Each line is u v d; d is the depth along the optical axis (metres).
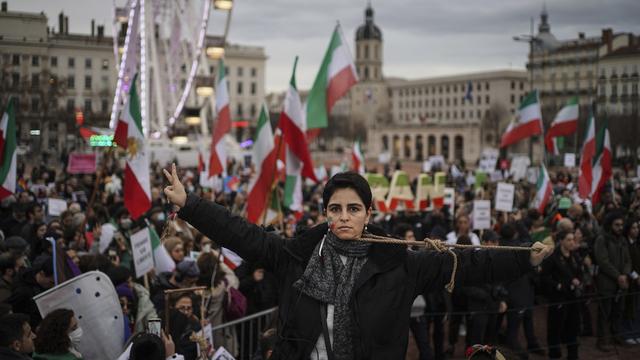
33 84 37.62
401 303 3.30
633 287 10.05
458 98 169.75
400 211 17.42
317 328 3.25
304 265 3.40
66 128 47.62
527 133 19.25
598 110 47.81
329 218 3.33
